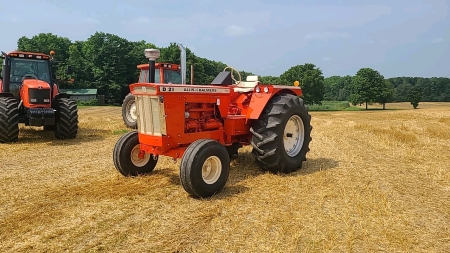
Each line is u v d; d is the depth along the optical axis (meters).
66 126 9.41
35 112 8.78
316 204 4.52
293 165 6.03
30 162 6.84
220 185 4.91
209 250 3.32
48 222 3.94
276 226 3.87
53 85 10.37
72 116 9.46
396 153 7.84
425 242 3.57
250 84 6.49
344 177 5.80
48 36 62.03
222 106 5.75
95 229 3.76
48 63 10.30
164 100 4.91
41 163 6.76
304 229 3.80
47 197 4.75
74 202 4.56
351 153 7.80
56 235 3.61
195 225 3.87
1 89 10.18
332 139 9.84
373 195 4.89
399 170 6.31
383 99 64.81
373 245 3.48
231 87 6.31
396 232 3.75
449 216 4.22
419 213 4.29
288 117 5.89
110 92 53.78
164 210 4.32
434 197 4.88
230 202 4.59
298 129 6.32
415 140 9.85
